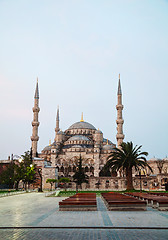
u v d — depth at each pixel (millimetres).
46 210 23766
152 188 91500
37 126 127375
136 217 18438
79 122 163000
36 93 132250
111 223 15938
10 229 14539
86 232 13578
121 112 120375
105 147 135875
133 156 62938
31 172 81062
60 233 13344
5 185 97375
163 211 22188
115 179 95625
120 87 124438
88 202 22906
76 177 85438
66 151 135000
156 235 12828
